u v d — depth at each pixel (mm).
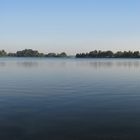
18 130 17922
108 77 58188
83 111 23031
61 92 34188
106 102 27188
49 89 37250
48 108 24219
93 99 28891
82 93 33281
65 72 75062
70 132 17562
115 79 53312
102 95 31781
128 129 18062
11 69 89812
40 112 22672
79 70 85188
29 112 22656
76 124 19234
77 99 28859
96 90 36219
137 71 80250
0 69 89562
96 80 51094
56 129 18109
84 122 19688
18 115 21641
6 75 64500
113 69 91375
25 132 17547
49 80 51062
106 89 37312
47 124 19203
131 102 27219
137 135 16938
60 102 27094
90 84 43750
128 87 39781
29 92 34344
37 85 42375
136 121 19922
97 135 17000
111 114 22031
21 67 104062
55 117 21016
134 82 47375
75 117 21062
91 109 23812
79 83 45312
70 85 42250
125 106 25156
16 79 53500
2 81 49438
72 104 26078
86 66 114938
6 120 20188
